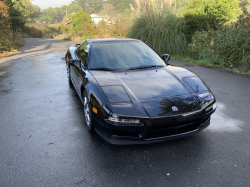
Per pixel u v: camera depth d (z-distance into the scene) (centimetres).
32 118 348
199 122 254
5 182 203
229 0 1070
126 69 329
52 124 326
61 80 587
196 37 885
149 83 282
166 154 247
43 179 207
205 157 241
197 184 200
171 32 945
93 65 335
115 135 237
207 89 282
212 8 1022
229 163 230
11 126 320
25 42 2019
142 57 362
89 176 212
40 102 421
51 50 1315
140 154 248
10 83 566
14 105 406
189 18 990
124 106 233
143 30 974
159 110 231
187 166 226
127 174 214
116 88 263
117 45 381
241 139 278
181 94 261
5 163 232
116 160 237
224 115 353
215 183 201
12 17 2741
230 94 457
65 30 4031
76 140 279
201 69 701
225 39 705
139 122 226
